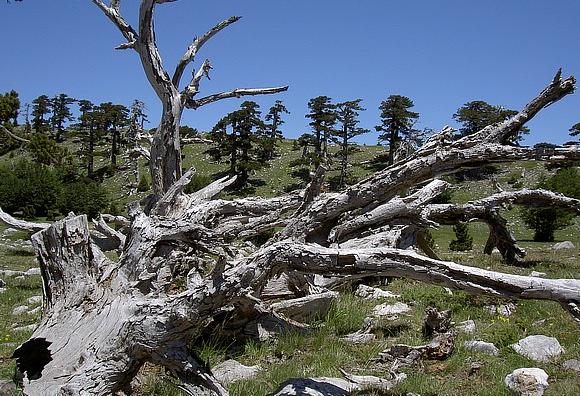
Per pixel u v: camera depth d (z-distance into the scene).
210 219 11.12
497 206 12.83
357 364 7.56
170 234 7.68
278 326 8.81
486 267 15.66
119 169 79.12
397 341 8.49
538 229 35.47
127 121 85.62
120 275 7.35
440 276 6.04
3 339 9.06
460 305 10.47
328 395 6.11
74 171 70.31
